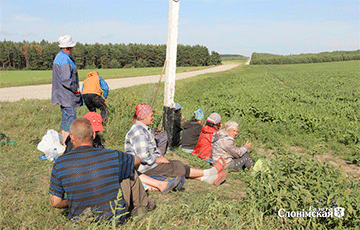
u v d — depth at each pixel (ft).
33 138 19.25
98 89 20.76
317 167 11.76
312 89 74.28
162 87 62.80
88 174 7.82
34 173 13.05
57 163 7.80
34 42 355.15
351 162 20.67
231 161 16.22
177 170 12.47
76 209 7.95
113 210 7.97
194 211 10.17
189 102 47.88
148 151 12.03
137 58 409.69
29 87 63.93
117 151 8.63
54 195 7.94
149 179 11.62
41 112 27.68
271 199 10.16
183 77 119.34
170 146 18.43
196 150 18.99
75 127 8.07
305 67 257.96
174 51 17.33
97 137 11.87
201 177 13.37
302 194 10.20
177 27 17.04
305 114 32.42
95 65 367.25
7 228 7.97
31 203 9.69
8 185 11.23
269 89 70.28
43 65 342.23
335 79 109.09
